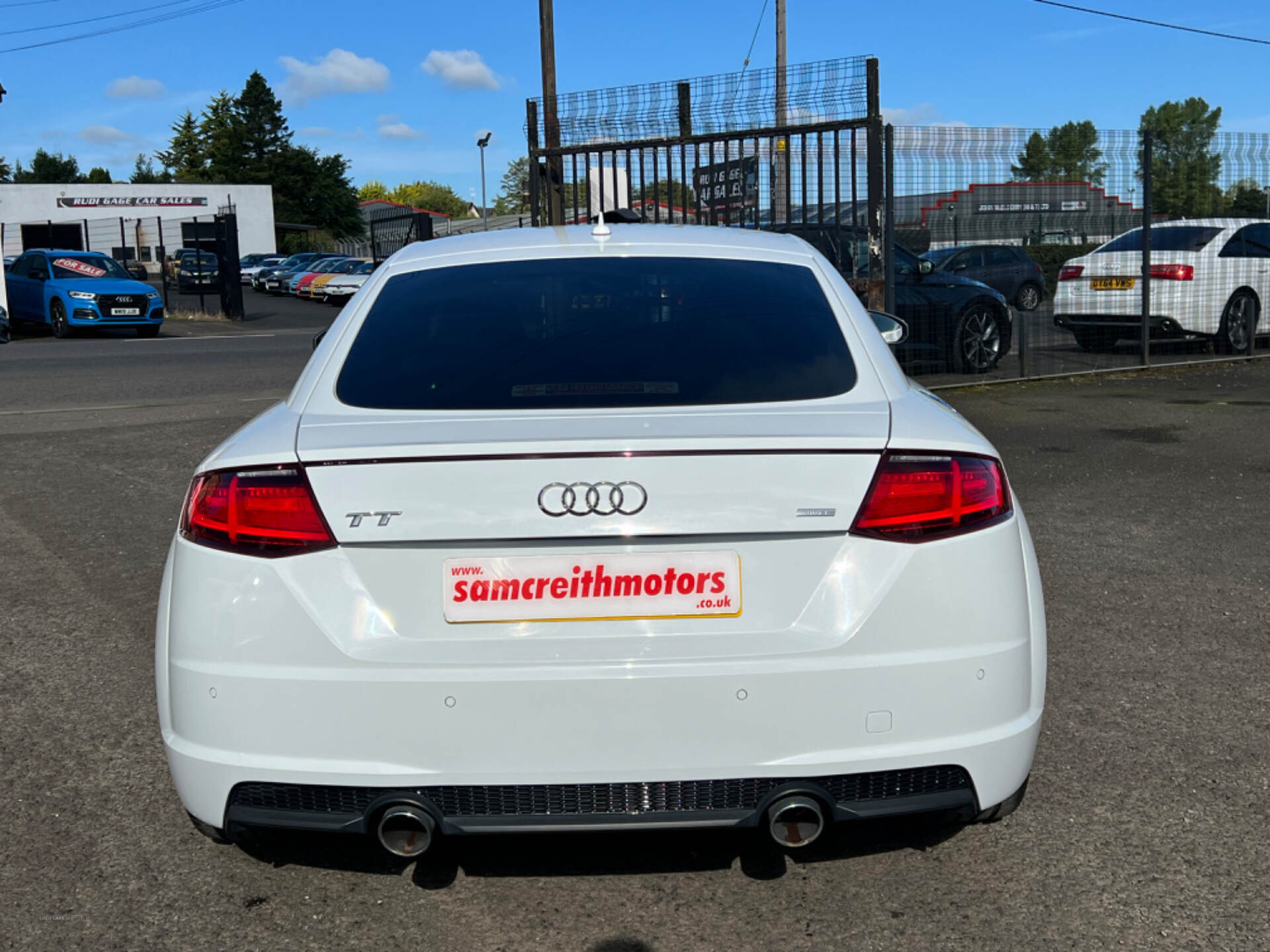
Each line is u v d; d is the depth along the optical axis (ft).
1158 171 40.55
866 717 7.61
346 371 9.25
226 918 8.55
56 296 75.87
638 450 7.54
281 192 305.73
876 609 7.66
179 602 7.93
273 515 7.69
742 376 8.99
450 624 7.64
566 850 9.45
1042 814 9.90
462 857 9.39
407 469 7.57
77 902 8.77
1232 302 42.60
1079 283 41.78
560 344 9.40
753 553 7.68
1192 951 7.95
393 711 7.50
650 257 10.82
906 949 8.05
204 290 123.03
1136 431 28.91
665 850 9.43
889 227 33.14
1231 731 11.50
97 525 20.81
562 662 7.51
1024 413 31.89
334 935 8.34
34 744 11.59
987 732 7.86
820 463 7.68
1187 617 14.96
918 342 38.29
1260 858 9.13
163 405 37.76
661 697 7.48
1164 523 19.88
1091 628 14.60
